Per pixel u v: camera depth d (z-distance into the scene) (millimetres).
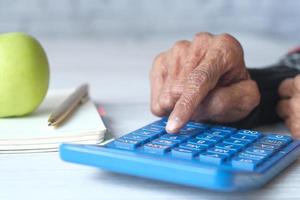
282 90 737
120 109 847
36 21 2008
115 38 2041
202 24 2045
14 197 475
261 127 739
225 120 666
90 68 1372
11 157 587
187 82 597
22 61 676
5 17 1991
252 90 670
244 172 442
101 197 477
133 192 489
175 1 2035
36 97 692
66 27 2027
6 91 668
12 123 661
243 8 2039
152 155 491
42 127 637
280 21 2033
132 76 1234
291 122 707
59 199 472
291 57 945
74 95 753
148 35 2043
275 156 527
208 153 505
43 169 550
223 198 476
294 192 492
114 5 2031
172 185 506
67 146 499
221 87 660
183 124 567
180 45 720
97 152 487
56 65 1427
